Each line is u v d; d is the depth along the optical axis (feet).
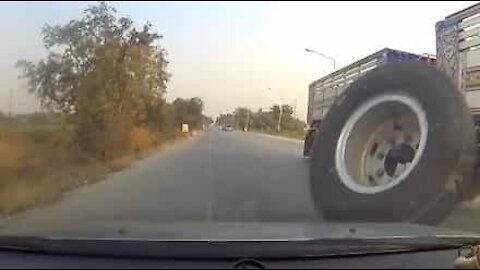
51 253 5.03
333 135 7.75
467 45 8.83
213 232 6.28
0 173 13.53
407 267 4.38
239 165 13.55
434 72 7.25
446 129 6.74
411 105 7.17
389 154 7.33
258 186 11.33
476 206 6.86
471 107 8.30
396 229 6.18
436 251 5.40
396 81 7.44
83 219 9.48
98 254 4.95
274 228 6.65
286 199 9.38
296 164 10.56
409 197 6.71
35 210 10.89
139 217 9.70
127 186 13.64
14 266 4.56
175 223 7.22
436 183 6.64
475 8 8.72
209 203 10.85
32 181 13.37
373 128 7.51
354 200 7.05
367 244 5.28
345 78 9.56
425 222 6.63
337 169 7.48
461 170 6.71
